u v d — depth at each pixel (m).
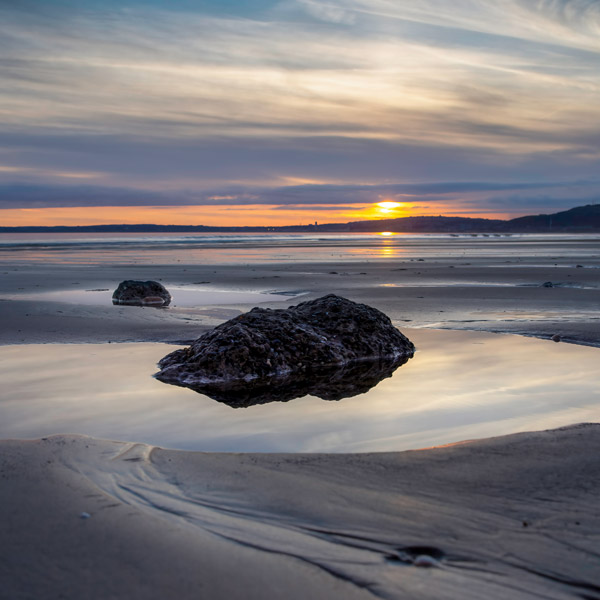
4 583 2.47
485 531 3.01
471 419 5.32
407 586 2.51
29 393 6.24
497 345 9.02
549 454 4.17
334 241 93.88
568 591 2.49
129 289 15.42
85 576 2.53
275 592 2.44
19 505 3.25
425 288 18.38
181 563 2.66
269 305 14.37
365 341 8.13
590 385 6.52
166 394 6.27
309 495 3.48
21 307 13.31
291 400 6.05
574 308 13.34
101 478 3.72
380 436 4.85
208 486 3.62
